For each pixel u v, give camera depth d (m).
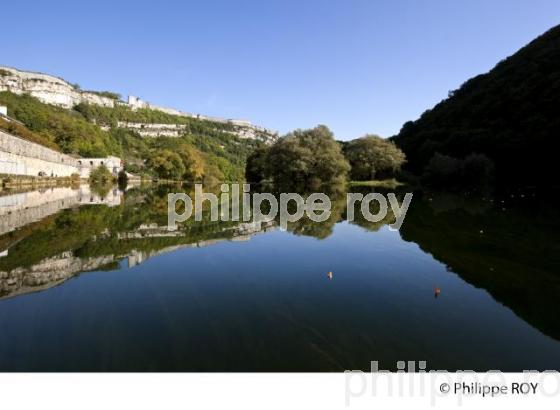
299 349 6.04
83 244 13.12
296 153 58.94
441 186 65.44
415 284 9.76
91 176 72.06
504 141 70.25
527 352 6.24
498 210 29.00
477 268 11.45
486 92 99.00
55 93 160.25
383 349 6.16
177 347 5.98
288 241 14.91
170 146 99.19
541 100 75.50
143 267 10.61
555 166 60.47
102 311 7.38
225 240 14.75
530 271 11.17
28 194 34.19
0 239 13.47
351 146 84.50
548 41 101.06
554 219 23.33
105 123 166.88
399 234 17.14
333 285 9.48
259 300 8.23
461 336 6.75
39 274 9.66
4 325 6.66
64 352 5.75
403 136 118.94
